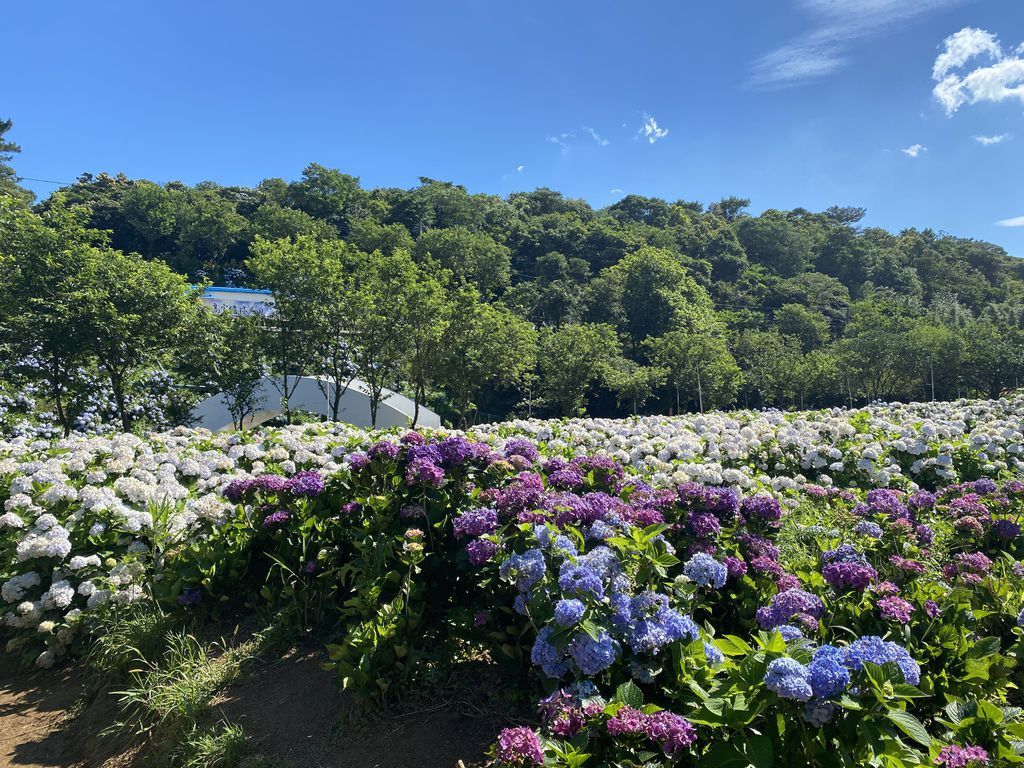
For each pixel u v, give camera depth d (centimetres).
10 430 1502
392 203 9738
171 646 380
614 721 202
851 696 193
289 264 2089
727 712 195
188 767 289
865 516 424
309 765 283
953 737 224
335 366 2202
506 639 312
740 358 5112
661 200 12406
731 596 321
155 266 1677
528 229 9294
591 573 254
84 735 339
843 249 10700
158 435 809
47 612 427
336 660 319
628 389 4053
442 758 280
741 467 718
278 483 438
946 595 308
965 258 11588
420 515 381
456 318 2505
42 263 1482
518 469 421
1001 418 1079
